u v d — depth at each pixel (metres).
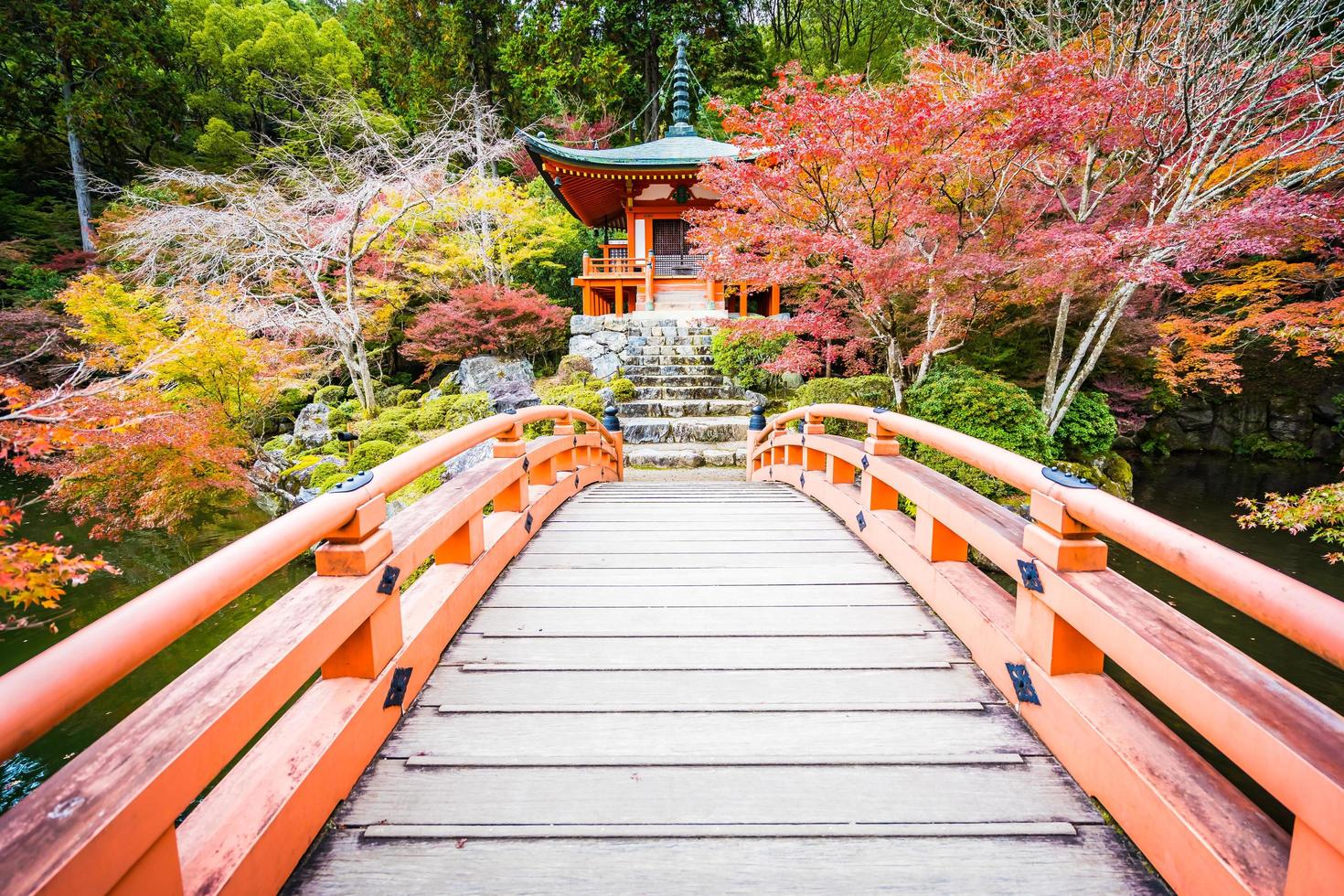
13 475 11.10
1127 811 1.35
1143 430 11.41
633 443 8.55
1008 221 6.31
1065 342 9.20
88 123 16.61
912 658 2.15
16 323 11.41
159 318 8.35
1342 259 7.48
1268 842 1.12
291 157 13.44
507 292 12.12
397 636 1.82
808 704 1.89
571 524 3.98
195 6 21.19
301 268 10.20
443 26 18.05
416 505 2.36
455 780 1.56
